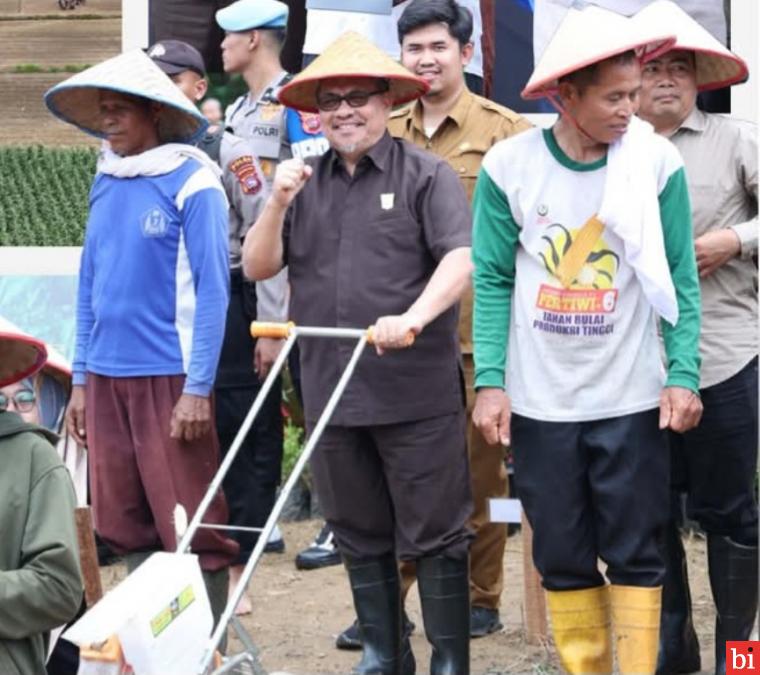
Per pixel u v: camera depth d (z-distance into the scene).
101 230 9.05
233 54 10.88
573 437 7.87
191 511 8.97
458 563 8.55
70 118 9.49
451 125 9.85
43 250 11.67
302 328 7.92
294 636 10.21
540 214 7.84
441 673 8.51
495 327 8.01
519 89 11.50
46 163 11.71
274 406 10.91
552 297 7.85
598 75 7.56
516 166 7.89
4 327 6.83
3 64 11.71
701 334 8.73
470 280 8.30
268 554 12.03
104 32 11.67
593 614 8.05
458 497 8.54
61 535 6.55
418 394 8.40
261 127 10.80
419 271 8.46
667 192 7.84
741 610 8.84
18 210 11.72
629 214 7.65
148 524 9.15
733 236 8.59
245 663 7.50
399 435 8.41
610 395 7.83
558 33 7.79
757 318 8.88
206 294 8.91
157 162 8.98
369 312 8.41
